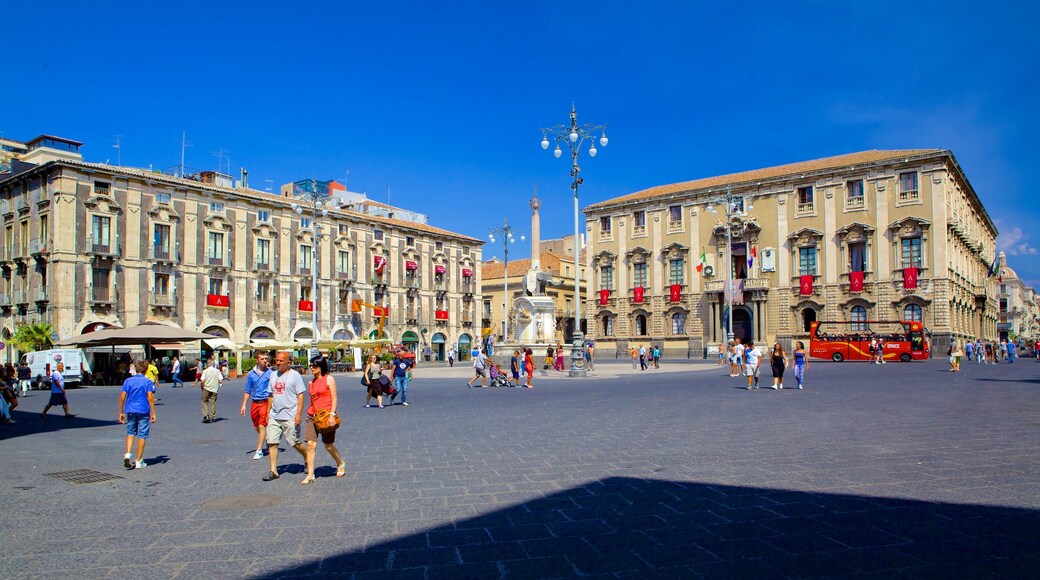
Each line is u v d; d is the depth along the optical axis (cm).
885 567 602
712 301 7488
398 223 7694
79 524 807
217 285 6119
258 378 1309
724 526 743
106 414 2353
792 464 1084
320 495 950
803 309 6962
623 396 2539
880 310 6488
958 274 6756
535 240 4828
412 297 7875
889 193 6506
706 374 4169
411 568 631
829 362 5784
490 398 2617
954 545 659
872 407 1956
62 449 1454
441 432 1611
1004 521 736
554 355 4659
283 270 6594
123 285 5472
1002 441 1263
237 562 657
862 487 909
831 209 6831
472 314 8600
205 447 1462
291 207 6656
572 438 1441
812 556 636
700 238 7688
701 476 1009
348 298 7169
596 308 8512
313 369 1075
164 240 5756
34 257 5322
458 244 8475
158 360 5284
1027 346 10588
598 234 8588
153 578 615
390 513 838
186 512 860
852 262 6725
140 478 1101
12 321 5541
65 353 4206
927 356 5994
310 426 1045
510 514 818
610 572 608
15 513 864
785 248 7094
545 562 639
